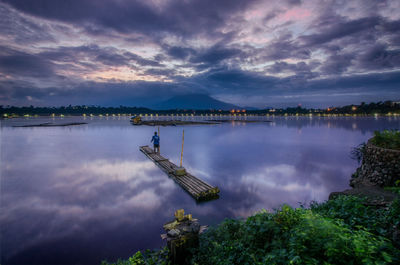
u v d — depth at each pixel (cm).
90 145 2367
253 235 406
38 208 780
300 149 2095
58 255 520
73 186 1021
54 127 5206
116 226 651
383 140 929
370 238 291
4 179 1133
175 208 779
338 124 6462
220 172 1276
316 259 275
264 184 1052
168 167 1325
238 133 3788
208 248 425
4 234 614
